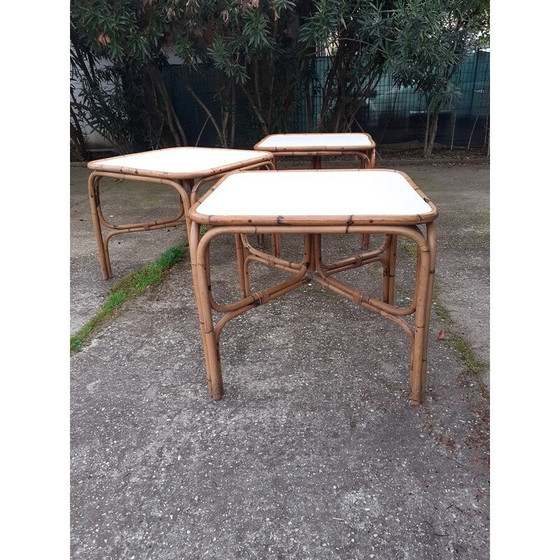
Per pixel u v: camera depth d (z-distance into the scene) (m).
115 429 1.27
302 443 1.20
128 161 1.93
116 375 1.51
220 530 0.98
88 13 3.30
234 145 5.20
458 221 2.98
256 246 2.68
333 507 1.02
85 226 3.10
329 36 3.78
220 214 1.13
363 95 4.73
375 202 1.19
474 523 0.97
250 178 1.50
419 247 1.13
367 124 5.31
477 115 5.17
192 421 1.30
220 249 2.64
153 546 0.95
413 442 1.19
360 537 0.95
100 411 1.34
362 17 3.77
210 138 5.27
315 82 4.86
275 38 3.88
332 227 1.10
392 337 1.68
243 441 1.22
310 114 4.98
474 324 1.73
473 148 5.34
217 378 1.36
